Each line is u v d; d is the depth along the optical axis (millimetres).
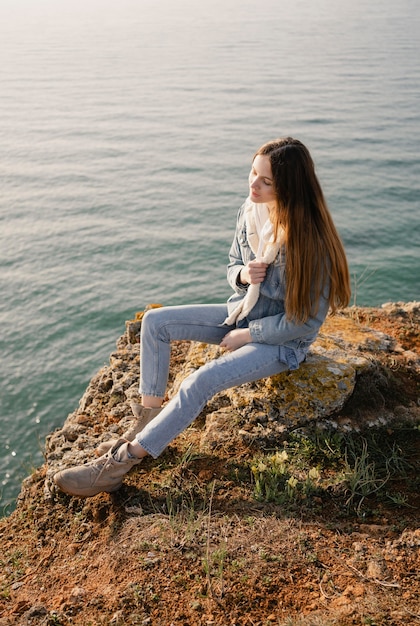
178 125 44062
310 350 3811
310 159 2803
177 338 3281
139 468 3299
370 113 43875
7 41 126438
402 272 16281
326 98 51469
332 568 2562
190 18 190375
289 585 2480
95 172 31516
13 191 28062
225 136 39344
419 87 55125
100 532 2973
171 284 17141
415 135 35875
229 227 21812
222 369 3004
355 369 3633
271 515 2883
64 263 18812
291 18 168875
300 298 2875
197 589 2475
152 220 23000
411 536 2699
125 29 155375
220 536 2758
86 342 14008
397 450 3289
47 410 11406
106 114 50219
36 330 14547
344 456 3248
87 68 82750
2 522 3297
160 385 3225
